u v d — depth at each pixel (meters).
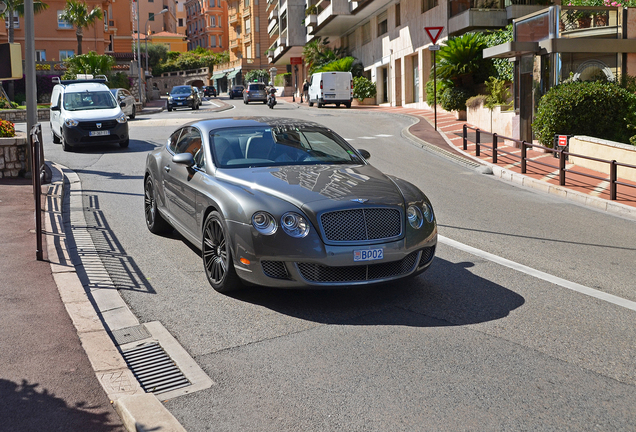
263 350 4.30
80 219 8.50
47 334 4.50
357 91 40.56
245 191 5.29
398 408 3.47
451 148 17.22
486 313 5.02
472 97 22.62
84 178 12.30
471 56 23.81
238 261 5.14
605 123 14.39
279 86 72.62
